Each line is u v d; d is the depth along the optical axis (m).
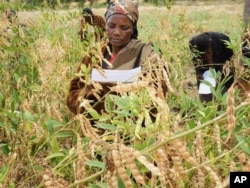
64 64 3.13
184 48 3.80
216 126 1.49
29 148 1.84
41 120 2.07
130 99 1.41
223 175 1.54
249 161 1.28
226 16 13.98
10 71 3.05
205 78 3.42
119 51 2.53
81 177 1.54
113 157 1.19
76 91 2.46
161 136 1.32
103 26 3.59
